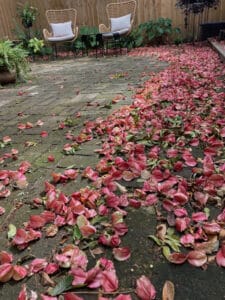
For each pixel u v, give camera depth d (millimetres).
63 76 4395
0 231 1146
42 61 6211
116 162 1510
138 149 1622
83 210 1155
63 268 920
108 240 1000
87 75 4238
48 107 2855
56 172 1556
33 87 3879
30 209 1264
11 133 2264
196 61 4191
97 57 5969
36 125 2359
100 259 931
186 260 910
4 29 7293
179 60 4449
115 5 6523
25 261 981
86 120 2322
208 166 1369
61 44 7020
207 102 2338
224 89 2715
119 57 5645
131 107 2404
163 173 1354
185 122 1958
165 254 942
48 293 839
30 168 1632
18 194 1388
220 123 1845
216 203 1155
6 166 1692
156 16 6562
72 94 3236
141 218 1127
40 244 1048
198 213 1079
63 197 1262
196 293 811
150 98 2609
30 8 6738
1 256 978
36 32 7145
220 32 5336
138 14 6645
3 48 4074
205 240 978
